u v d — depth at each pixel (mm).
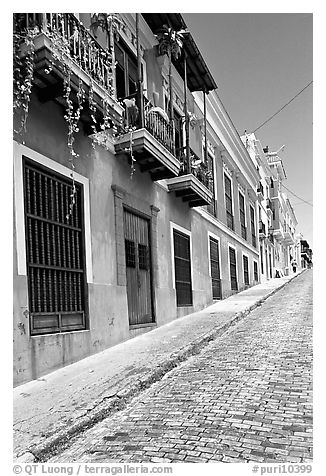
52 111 6355
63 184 6586
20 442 3859
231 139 17812
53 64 5473
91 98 6320
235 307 12609
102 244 7492
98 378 5594
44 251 6012
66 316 6430
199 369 6055
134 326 8562
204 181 12258
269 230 29812
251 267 21859
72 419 4316
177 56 10109
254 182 23781
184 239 12242
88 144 7332
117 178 8297
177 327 9492
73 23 6281
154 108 9008
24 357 5434
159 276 9977
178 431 4000
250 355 6543
